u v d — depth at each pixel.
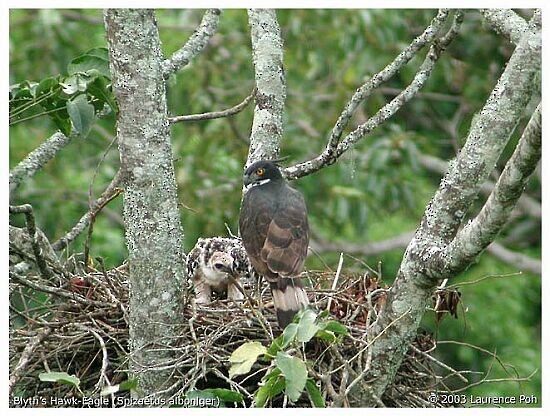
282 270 11.19
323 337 9.72
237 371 9.68
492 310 21.03
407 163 20.02
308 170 12.09
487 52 21.11
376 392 10.47
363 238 22.17
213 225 19.41
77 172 20.88
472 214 20.73
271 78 12.66
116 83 10.62
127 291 11.70
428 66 11.85
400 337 10.30
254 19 12.89
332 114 20.62
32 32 21.02
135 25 10.52
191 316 11.19
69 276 11.59
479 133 9.92
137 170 10.66
